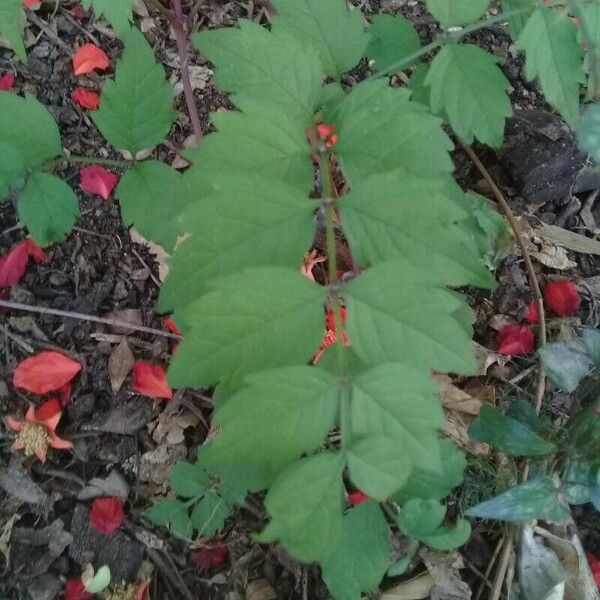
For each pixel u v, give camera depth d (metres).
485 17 0.35
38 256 0.30
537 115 0.34
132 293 0.31
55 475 0.28
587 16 0.18
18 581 0.26
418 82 0.25
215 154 0.15
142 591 0.26
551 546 0.26
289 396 0.12
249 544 0.27
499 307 0.33
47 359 0.28
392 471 0.12
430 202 0.14
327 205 0.14
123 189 0.22
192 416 0.29
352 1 0.36
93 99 0.33
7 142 0.22
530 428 0.24
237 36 0.17
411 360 0.13
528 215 0.34
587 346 0.23
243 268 0.14
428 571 0.27
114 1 0.20
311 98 0.17
